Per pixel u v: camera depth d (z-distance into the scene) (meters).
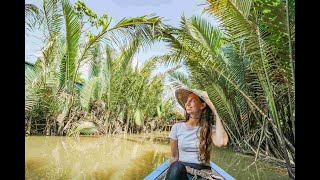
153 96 20.44
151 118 24.73
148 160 8.23
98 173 6.07
